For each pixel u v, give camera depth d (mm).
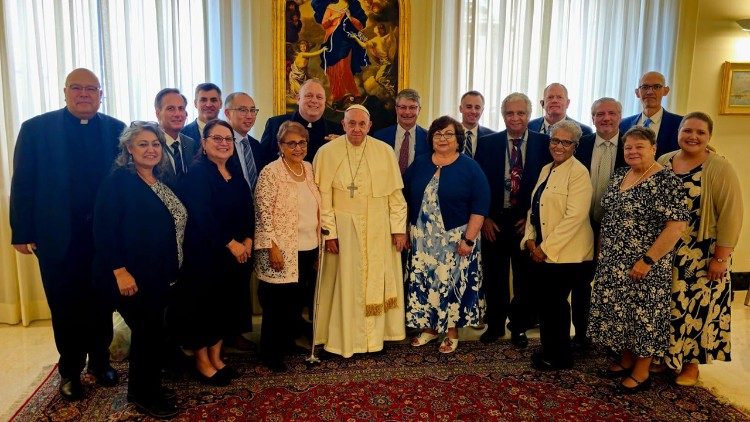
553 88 3355
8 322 3537
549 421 2336
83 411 2371
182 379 2672
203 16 3650
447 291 2930
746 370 2916
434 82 4055
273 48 3795
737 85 4156
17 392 2592
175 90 2750
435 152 2971
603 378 2738
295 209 2674
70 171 2391
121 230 2133
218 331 2572
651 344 2469
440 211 2895
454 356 3002
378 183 2854
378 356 2984
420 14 4031
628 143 2488
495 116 4090
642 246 2473
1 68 3342
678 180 2395
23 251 2408
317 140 3154
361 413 2377
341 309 2885
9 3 3309
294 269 2668
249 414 2352
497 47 4027
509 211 3092
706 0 4078
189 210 2396
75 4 3408
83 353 2521
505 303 3217
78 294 2453
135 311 2189
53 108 3473
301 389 2586
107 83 3482
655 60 4195
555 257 2680
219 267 2494
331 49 3875
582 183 2674
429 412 2395
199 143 2957
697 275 2535
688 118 2525
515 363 2916
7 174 3416
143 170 2199
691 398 2555
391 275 2957
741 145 4258
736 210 2443
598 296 2648
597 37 4168
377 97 3990
